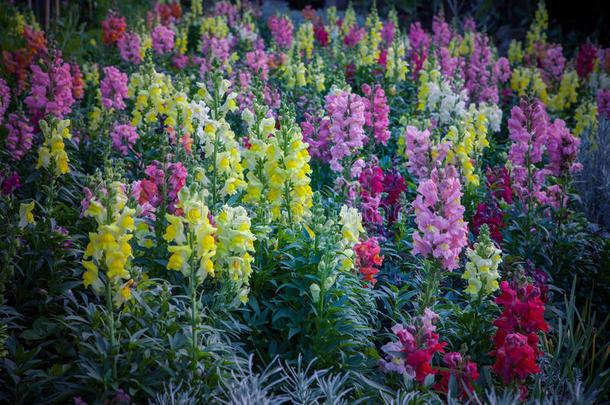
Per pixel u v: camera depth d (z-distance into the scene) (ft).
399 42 30.76
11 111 22.67
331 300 12.37
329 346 11.98
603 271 16.97
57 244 12.21
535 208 19.49
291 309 12.52
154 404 9.90
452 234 12.19
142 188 12.77
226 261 11.53
